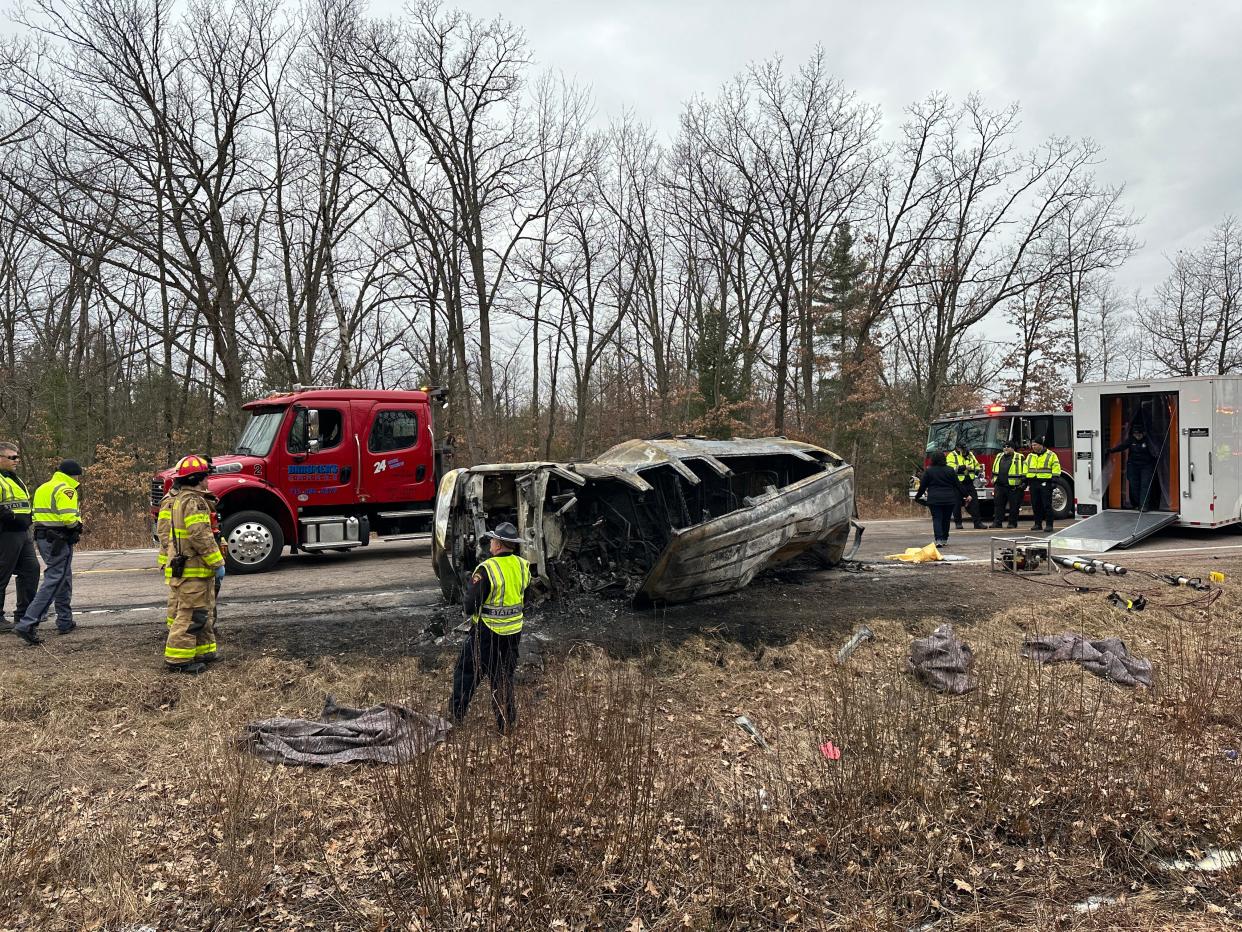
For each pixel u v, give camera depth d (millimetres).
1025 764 5152
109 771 4918
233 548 10258
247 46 20547
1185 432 12445
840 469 8719
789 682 6598
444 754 4512
